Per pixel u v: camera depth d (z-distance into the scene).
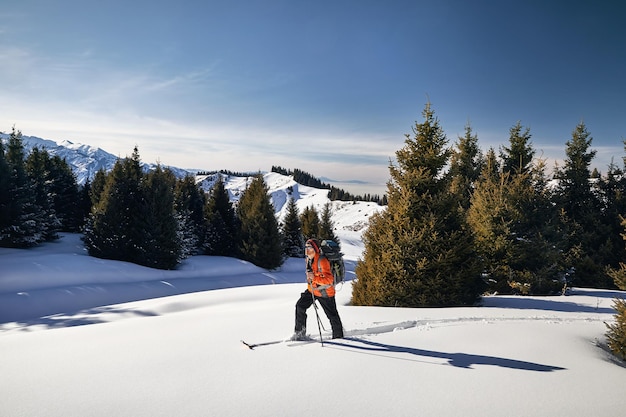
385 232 10.79
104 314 13.22
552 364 4.88
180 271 26.27
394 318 7.25
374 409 3.53
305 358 4.89
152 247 24.98
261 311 8.23
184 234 31.20
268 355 5.00
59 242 29.17
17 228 23.94
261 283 26.55
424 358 4.96
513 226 13.25
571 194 20.06
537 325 7.00
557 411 3.60
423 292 9.81
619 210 18.45
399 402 3.68
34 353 5.14
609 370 4.80
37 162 36.88
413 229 10.19
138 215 25.64
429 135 11.35
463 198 19.31
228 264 30.03
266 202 33.28
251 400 3.66
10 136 30.30
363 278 11.03
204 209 38.25
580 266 17.33
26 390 3.89
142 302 14.89
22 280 18.41
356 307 8.58
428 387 4.04
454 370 4.55
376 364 4.70
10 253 22.88
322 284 5.67
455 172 21.86
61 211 37.34
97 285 19.83
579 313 8.57
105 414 3.38
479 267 10.20
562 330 6.75
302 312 5.81
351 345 5.48
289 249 40.88
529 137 17.98
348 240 75.00
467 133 23.02
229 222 36.69
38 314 15.26
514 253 13.03
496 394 3.92
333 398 3.73
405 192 10.92
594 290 14.47
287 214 41.56
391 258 10.23
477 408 3.59
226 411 3.44
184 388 3.94
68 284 19.58
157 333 6.23
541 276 12.74
